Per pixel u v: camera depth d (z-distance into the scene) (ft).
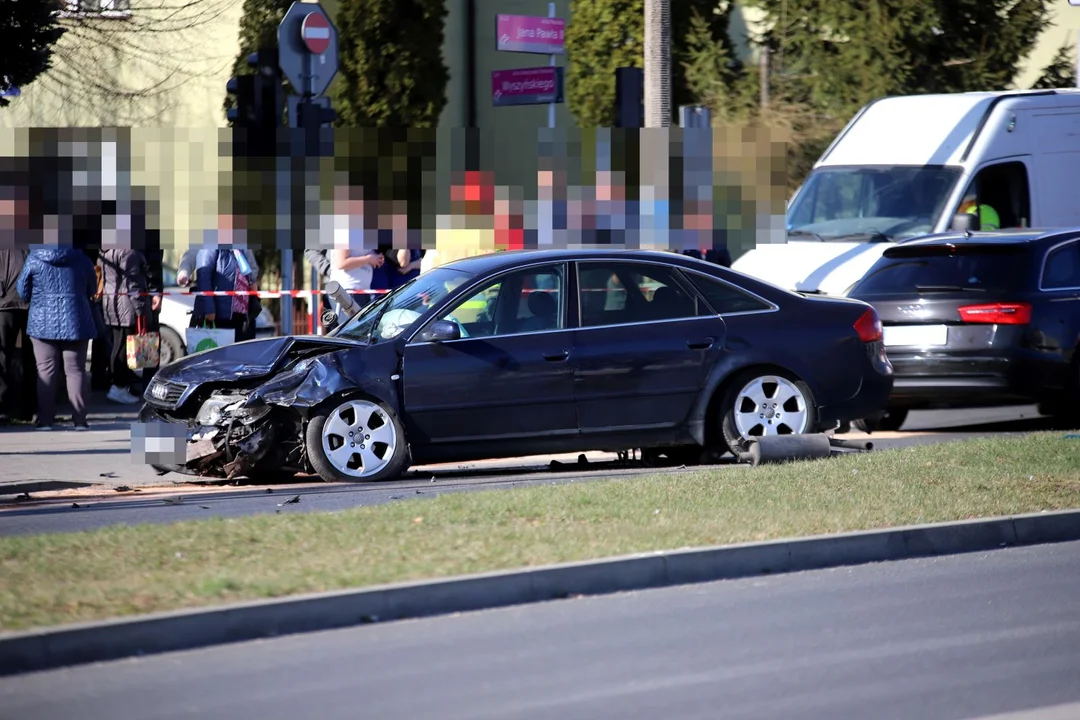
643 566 97.09
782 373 143.95
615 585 96.17
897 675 77.97
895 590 96.73
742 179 199.62
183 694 74.28
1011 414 205.16
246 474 138.41
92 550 97.55
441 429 137.08
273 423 136.05
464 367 136.98
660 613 90.63
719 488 119.96
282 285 237.45
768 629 87.10
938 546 107.86
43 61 199.41
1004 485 121.60
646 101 205.98
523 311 139.74
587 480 128.98
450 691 75.05
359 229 194.49
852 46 294.46
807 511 111.04
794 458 138.72
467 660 80.53
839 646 83.56
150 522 115.55
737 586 97.81
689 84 300.40
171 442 136.46
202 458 136.15
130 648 80.64
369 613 87.97
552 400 138.51
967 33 305.53
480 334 138.51
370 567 92.68
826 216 210.79
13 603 83.35
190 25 281.13
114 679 76.64
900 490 119.14
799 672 78.43
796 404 144.36
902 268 178.91
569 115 338.13
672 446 147.64
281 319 233.55
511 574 92.63
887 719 70.74
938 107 216.54
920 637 85.46
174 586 87.35
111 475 147.74
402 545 99.19
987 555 107.55
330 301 198.29
